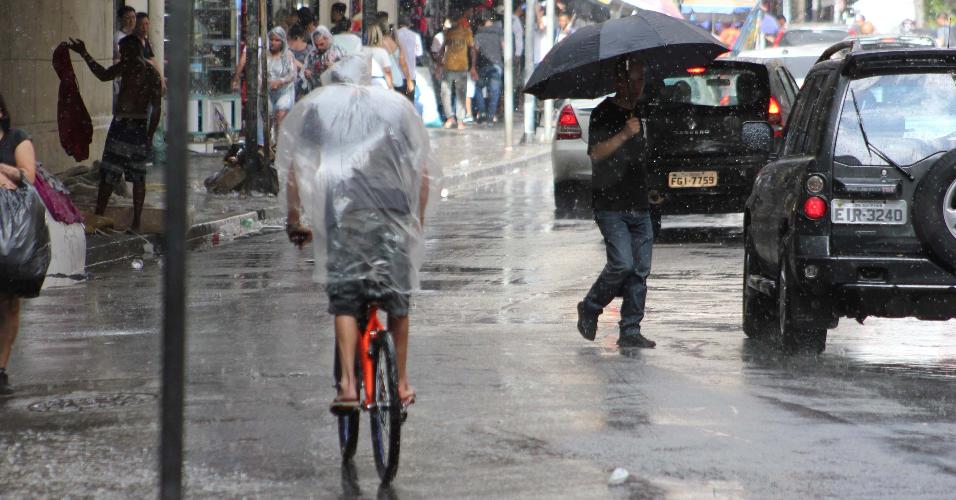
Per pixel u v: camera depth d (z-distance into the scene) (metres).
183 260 11.57
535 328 30.41
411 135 18.39
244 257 43.81
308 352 27.48
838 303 26.16
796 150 28.39
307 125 18.34
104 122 65.00
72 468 19.14
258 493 17.91
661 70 29.36
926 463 18.98
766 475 18.42
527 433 20.78
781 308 27.17
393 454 17.72
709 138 45.81
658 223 46.03
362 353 18.67
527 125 94.88
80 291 36.97
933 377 24.94
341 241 18.20
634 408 22.36
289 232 19.05
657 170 45.88
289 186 18.55
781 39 95.62
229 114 82.06
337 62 18.75
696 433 20.72
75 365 26.67
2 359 24.62
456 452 19.80
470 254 43.38
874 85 26.25
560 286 36.69
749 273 29.83
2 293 24.47
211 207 54.06
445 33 107.12
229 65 82.38
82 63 61.53
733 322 31.44
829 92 26.52
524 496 17.61
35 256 24.44
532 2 95.06
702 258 42.41
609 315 32.47
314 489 18.11
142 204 46.50
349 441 19.22
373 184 18.20
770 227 28.11
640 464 19.05
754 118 45.81
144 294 36.44
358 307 18.41
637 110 28.06
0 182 24.23
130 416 22.31
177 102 11.43
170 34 11.38
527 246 45.41
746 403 22.67
